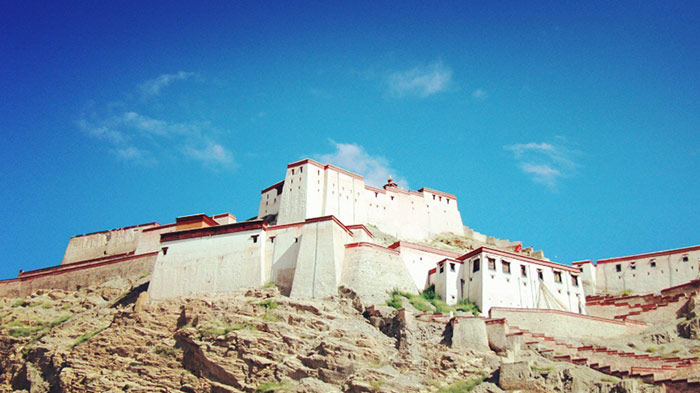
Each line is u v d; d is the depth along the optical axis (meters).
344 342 60.81
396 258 76.50
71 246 107.06
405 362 58.88
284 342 62.06
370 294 69.69
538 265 75.31
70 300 88.62
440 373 57.69
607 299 78.31
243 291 73.69
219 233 79.25
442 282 74.88
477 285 71.62
